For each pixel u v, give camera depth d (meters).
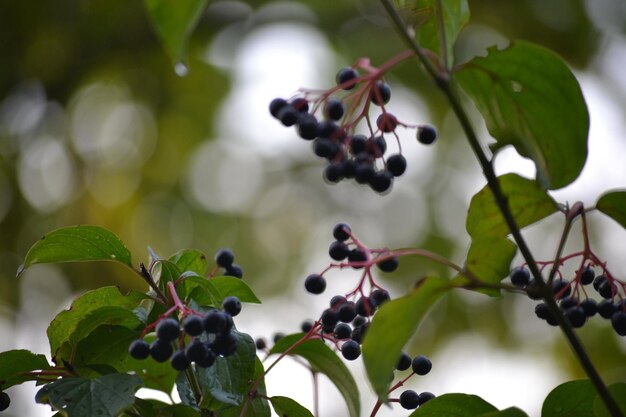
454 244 11.66
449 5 2.50
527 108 2.59
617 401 2.50
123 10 11.60
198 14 2.34
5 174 10.91
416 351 10.67
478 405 2.68
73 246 2.82
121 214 11.32
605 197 2.67
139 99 11.97
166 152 11.89
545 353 10.48
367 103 2.65
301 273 11.52
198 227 11.59
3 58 11.31
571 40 12.02
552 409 2.75
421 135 2.73
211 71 12.02
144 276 2.76
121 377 2.47
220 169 11.99
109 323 2.78
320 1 12.03
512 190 2.76
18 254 10.50
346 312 2.73
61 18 11.48
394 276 11.28
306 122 2.60
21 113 11.28
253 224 11.77
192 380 2.75
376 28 12.04
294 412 2.75
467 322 10.78
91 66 11.55
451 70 2.44
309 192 12.02
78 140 11.48
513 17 11.98
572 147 2.56
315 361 2.95
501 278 2.49
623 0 11.85
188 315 2.54
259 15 11.97
